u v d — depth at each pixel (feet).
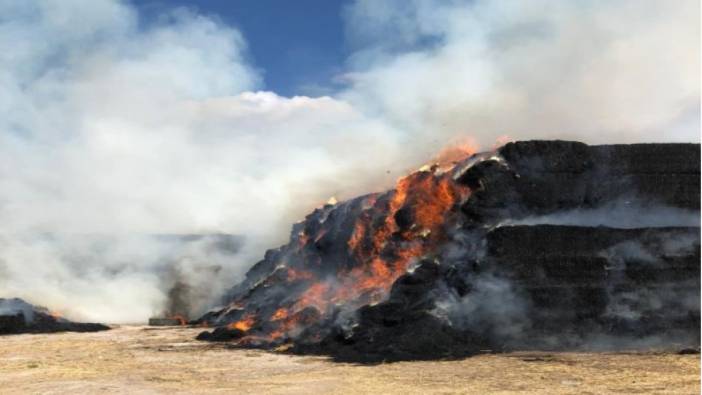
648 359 83.92
